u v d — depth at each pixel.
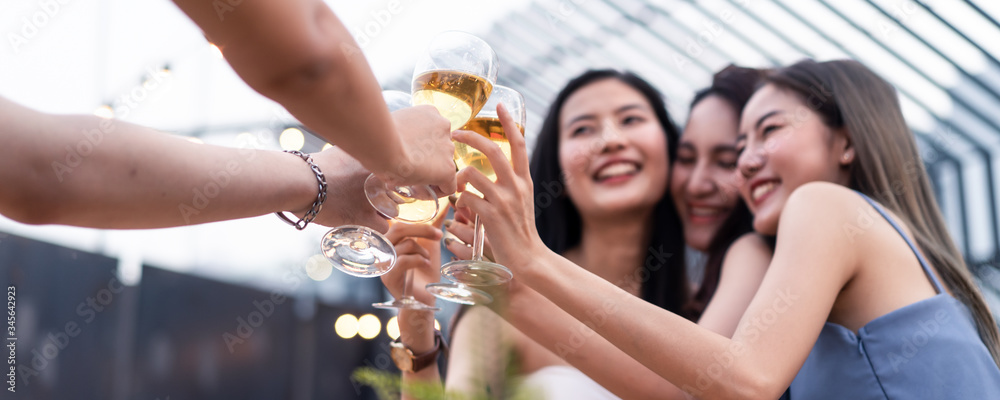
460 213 1.58
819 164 1.94
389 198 1.15
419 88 1.26
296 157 1.16
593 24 5.92
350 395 7.44
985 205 6.32
